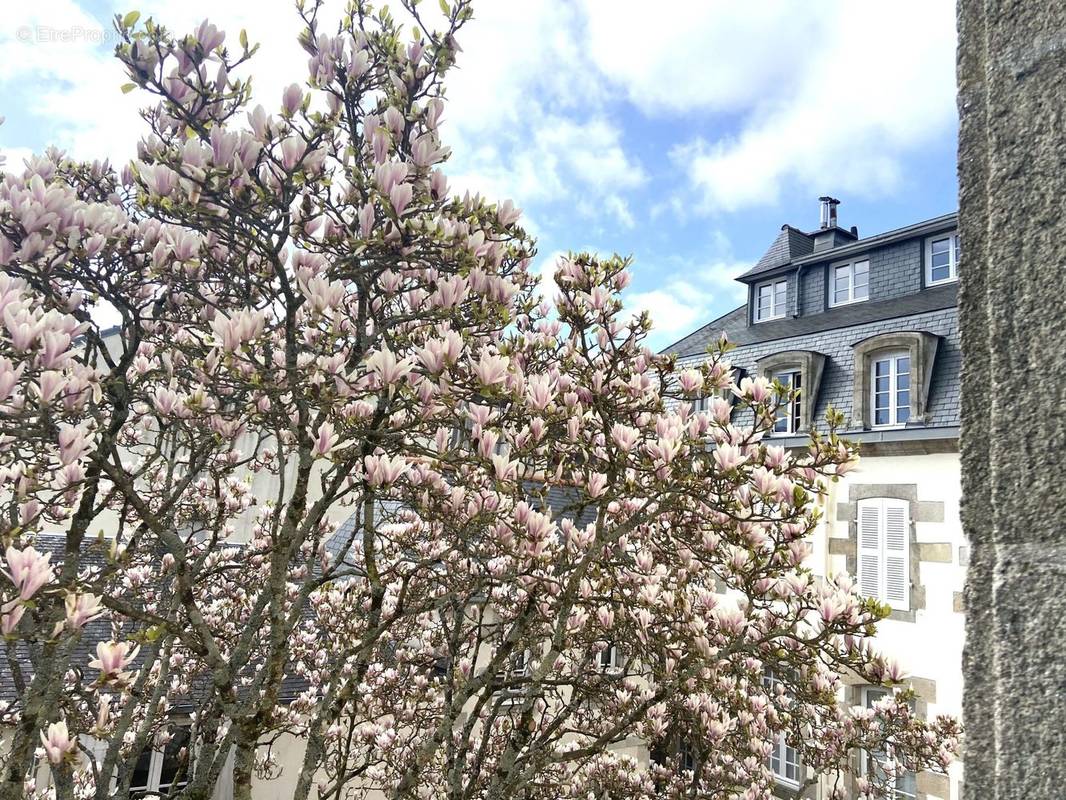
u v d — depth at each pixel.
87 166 4.17
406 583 4.08
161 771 8.23
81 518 3.29
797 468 4.00
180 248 3.26
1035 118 1.11
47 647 3.08
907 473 10.98
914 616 10.46
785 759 11.09
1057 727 0.90
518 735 4.61
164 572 4.95
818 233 17.64
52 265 2.97
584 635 5.54
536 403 3.66
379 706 6.58
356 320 3.97
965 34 1.25
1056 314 1.03
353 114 3.84
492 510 3.85
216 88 3.01
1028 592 0.97
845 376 12.44
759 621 5.13
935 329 11.24
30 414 2.51
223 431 4.41
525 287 5.72
